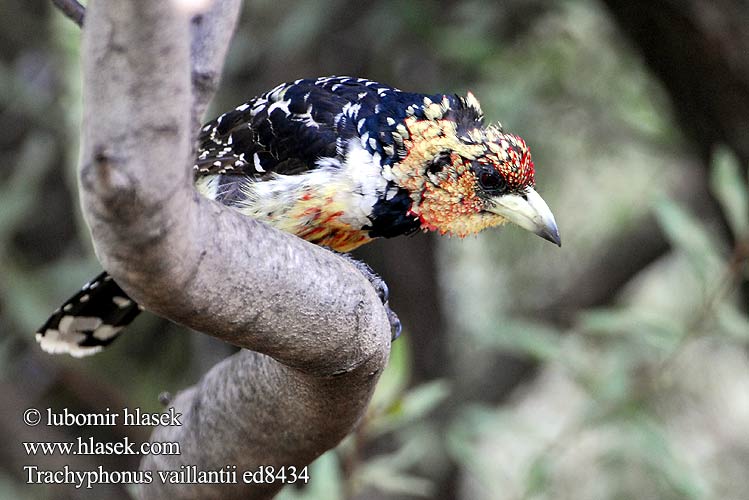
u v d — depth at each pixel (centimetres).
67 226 1157
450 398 1305
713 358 1313
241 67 1209
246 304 397
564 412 1616
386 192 628
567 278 1371
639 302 1519
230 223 383
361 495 1157
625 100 1186
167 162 324
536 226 649
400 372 679
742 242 800
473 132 643
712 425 1357
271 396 504
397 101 638
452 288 1399
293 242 416
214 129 648
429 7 1097
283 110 625
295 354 438
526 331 895
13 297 980
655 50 931
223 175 636
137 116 314
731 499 1323
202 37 345
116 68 308
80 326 658
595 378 883
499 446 1247
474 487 1405
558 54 1156
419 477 1240
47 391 1143
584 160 1250
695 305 1284
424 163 631
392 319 614
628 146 1243
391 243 1266
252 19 1199
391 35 1094
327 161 618
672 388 1216
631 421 839
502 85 1136
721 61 897
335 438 518
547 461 866
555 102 1187
